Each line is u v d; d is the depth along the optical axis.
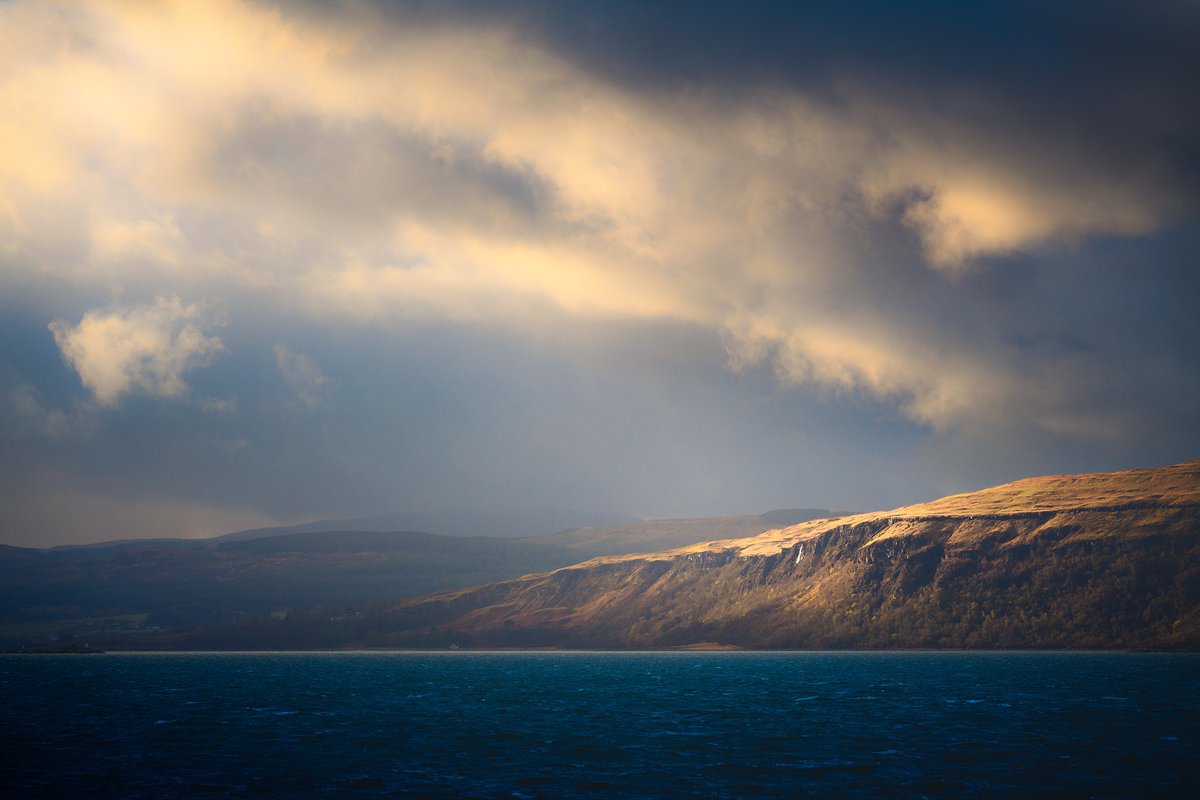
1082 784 81.00
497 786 82.00
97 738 114.31
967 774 86.12
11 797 77.81
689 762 94.19
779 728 122.50
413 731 121.38
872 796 77.06
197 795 78.56
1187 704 150.50
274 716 141.62
